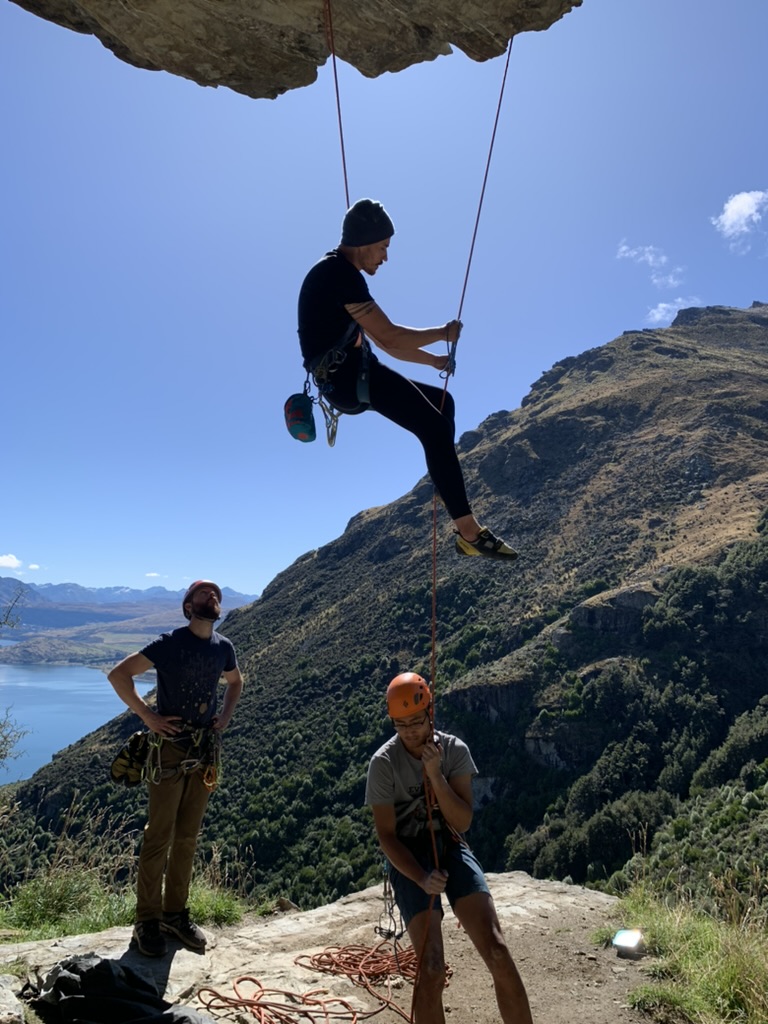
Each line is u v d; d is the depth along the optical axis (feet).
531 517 375.45
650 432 409.28
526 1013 9.05
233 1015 12.03
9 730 23.54
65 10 11.94
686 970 14.43
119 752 13.89
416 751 10.40
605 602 242.37
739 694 202.90
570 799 189.98
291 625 392.47
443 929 16.79
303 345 10.07
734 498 313.12
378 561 411.54
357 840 194.29
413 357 10.87
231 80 13.03
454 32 11.46
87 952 13.71
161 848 13.64
